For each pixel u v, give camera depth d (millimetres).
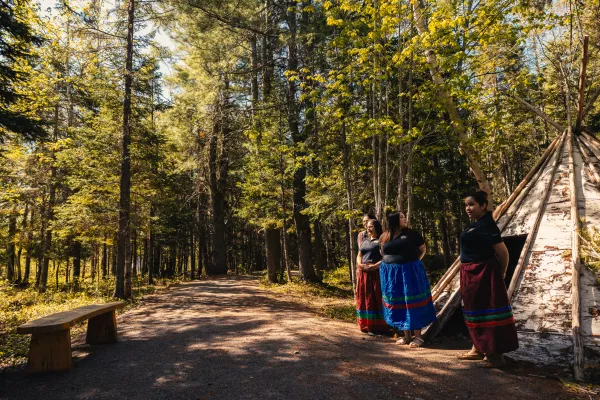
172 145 19984
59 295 14281
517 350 4070
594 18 8148
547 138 17891
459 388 3279
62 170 17844
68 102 15523
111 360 4387
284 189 17031
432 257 21906
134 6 13836
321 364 3930
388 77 7723
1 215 17938
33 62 13719
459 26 6887
